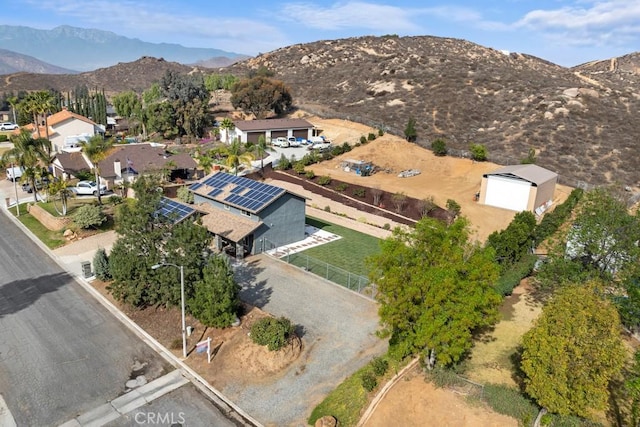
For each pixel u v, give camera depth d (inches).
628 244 1058.1
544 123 3021.7
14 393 893.8
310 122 3570.4
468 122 3238.2
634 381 697.0
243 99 3727.9
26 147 1963.6
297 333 1107.9
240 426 828.6
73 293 1291.8
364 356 1029.2
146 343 1066.7
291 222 1705.2
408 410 813.9
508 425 764.0
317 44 6328.7
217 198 1722.4
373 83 4279.0
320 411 854.5
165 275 1090.7
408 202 2064.5
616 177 2410.2
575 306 719.7
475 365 938.7
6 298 1256.8
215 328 1104.8
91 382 930.7
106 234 1737.2
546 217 1690.5
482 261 844.0
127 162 2337.6
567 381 704.4
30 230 1768.0
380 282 842.2
